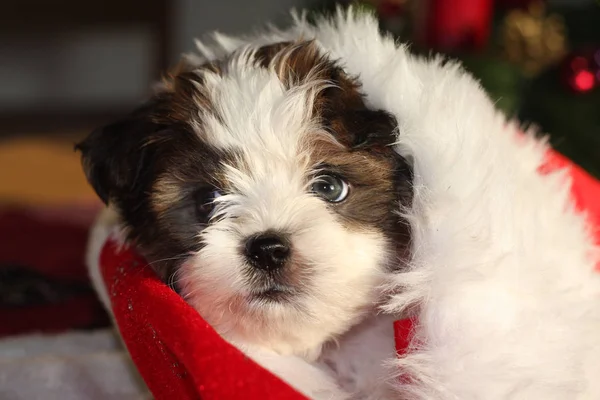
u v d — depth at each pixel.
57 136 1.01
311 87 0.29
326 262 0.27
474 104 0.29
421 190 0.28
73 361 0.35
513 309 0.26
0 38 1.09
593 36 0.61
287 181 0.29
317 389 0.28
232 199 0.29
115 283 0.30
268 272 0.27
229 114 0.29
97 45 1.14
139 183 0.31
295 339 0.28
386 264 0.29
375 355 0.30
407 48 0.32
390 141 0.29
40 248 0.58
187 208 0.30
